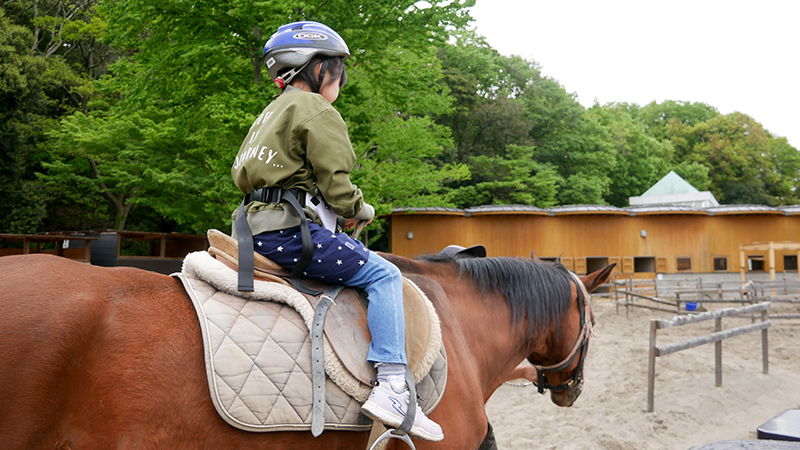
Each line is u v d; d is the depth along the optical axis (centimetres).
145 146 1512
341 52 184
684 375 740
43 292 131
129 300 141
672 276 2031
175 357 136
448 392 185
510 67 3931
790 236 2095
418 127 1346
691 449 225
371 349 162
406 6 938
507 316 237
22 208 2011
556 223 1998
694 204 2692
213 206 1252
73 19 2455
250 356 142
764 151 5659
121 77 1023
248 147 170
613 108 5344
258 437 141
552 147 3684
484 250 278
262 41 912
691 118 6794
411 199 1636
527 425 594
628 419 578
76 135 1597
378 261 173
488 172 3000
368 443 160
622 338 1069
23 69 1903
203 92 978
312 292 163
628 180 4481
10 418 119
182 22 922
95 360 129
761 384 704
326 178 160
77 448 125
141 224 2473
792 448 219
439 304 210
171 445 131
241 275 155
